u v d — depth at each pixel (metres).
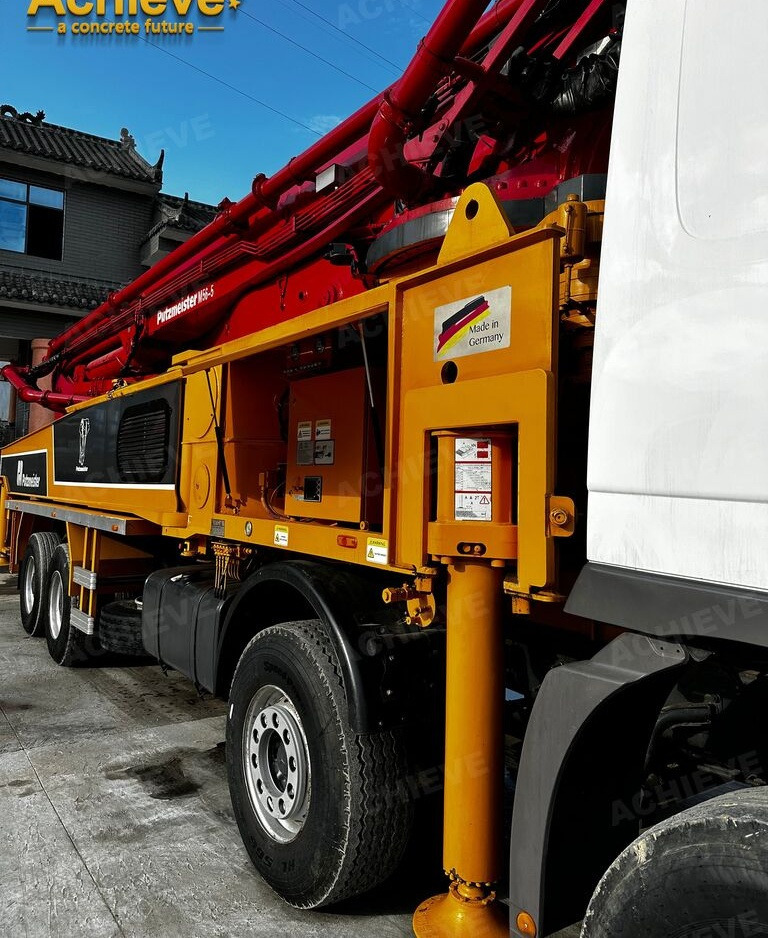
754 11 1.33
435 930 2.06
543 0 2.32
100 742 4.06
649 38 1.52
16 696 4.90
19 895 2.56
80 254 16.61
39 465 6.57
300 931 2.38
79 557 5.43
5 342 15.29
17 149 15.38
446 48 2.28
